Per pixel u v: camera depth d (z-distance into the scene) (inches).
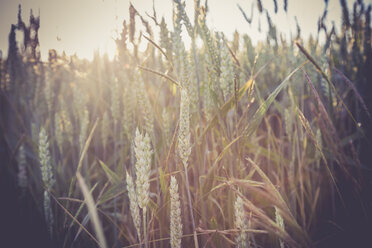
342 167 19.0
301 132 25.1
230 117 19.3
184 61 18.1
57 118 27.4
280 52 34.7
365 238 19.6
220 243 16.9
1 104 35.1
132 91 21.2
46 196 18.8
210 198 19.2
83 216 23.5
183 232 19.4
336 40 34.5
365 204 19.5
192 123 20.3
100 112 36.2
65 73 38.5
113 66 25.5
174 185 14.2
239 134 17.2
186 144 14.7
